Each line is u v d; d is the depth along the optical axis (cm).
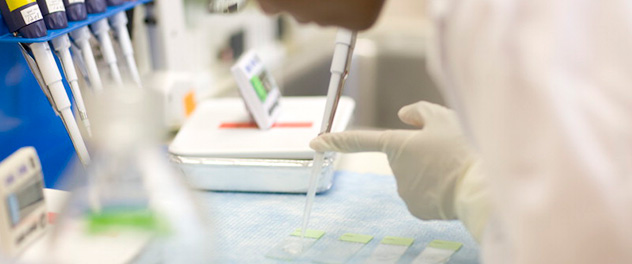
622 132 44
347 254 83
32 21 84
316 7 62
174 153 103
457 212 81
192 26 160
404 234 88
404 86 199
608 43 45
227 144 105
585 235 44
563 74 45
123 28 106
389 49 197
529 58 45
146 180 56
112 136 56
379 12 62
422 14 213
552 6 45
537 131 45
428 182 83
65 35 90
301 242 86
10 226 63
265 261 82
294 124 113
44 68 86
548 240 45
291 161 99
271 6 64
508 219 47
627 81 45
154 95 60
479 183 76
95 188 55
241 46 190
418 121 89
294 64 197
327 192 103
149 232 54
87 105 93
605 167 44
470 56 48
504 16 46
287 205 98
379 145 86
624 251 44
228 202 100
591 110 45
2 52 99
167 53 136
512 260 49
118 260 53
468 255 82
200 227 56
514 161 45
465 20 48
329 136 88
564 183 44
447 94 53
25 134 105
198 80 159
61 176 113
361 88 195
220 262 81
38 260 60
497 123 46
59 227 56
